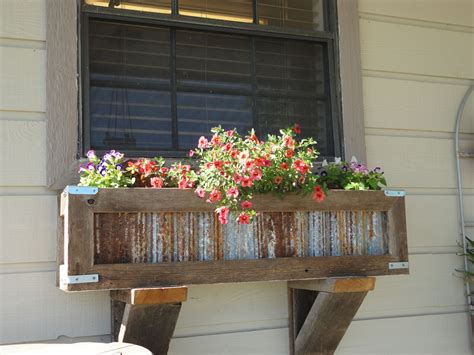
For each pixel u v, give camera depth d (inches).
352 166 94.5
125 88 93.7
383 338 104.2
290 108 103.3
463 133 115.0
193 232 80.8
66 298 87.0
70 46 89.7
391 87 109.8
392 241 90.0
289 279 83.9
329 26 106.9
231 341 94.7
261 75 102.3
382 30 110.5
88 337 87.5
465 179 114.0
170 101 96.2
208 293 94.3
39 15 89.8
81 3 91.4
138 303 75.0
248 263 82.1
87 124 90.0
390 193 90.4
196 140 97.0
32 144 87.4
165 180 83.4
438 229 110.3
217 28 99.3
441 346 108.1
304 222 86.1
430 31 114.5
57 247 85.6
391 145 108.5
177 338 91.7
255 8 103.4
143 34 95.9
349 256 87.3
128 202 77.1
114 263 76.2
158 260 78.7
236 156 81.3
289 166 83.8
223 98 99.5
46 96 88.0
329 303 87.6
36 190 87.1
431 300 108.3
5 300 84.0
